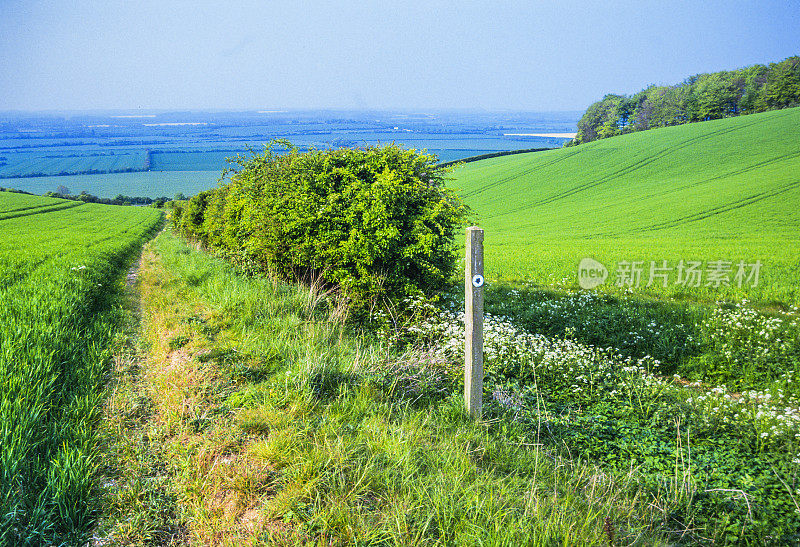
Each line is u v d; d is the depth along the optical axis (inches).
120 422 172.9
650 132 3472.0
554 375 272.4
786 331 343.9
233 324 285.0
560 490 150.8
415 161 370.9
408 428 171.3
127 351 259.1
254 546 112.4
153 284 512.4
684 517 149.8
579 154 3171.8
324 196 352.5
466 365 192.9
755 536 143.4
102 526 121.0
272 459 147.3
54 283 396.8
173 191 5570.9
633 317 400.5
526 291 550.3
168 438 163.6
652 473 176.7
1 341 221.5
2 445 133.6
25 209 2645.2
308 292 339.3
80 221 2164.1
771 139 2573.8
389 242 320.5
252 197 407.8
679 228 1514.5
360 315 331.6
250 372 214.5
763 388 272.5
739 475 174.7
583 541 119.3
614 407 234.4
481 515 124.6
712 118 4079.7
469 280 184.5
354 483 136.2
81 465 136.3
